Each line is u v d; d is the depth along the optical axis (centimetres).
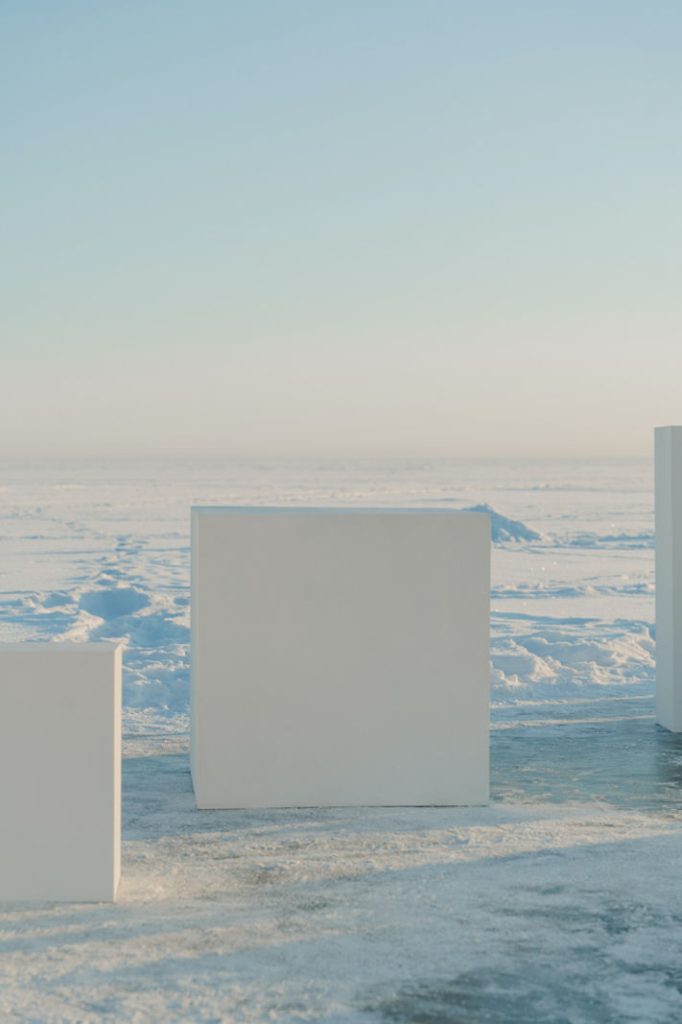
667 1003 521
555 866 708
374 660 838
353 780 840
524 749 1042
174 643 1683
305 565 834
